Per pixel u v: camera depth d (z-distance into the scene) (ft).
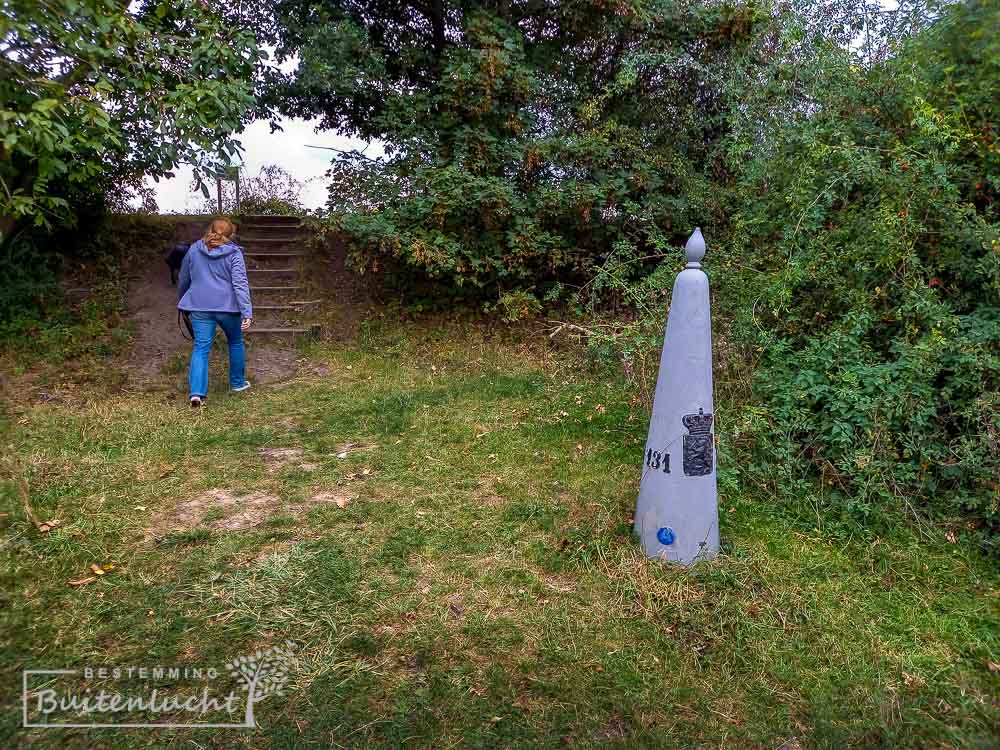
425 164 24.00
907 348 12.08
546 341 23.86
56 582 9.00
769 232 17.78
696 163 26.48
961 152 14.26
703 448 9.57
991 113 14.39
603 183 23.82
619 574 9.55
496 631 8.33
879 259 13.38
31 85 12.48
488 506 11.77
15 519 10.53
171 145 16.10
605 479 12.85
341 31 25.05
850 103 17.12
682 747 6.61
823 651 8.12
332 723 6.77
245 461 13.75
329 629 8.27
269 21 26.37
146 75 15.49
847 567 9.95
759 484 12.02
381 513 11.47
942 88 14.71
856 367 12.23
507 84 24.79
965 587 9.53
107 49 13.89
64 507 11.15
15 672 7.30
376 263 24.70
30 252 25.67
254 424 16.12
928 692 7.47
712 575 9.46
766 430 12.73
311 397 18.37
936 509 11.17
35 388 18.19
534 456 14.08
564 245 24.82
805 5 20.30
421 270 26.30
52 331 22.13
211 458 13.82
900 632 8.52
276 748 6.44
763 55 22.07
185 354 22.11
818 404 13.08
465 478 13.01
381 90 26.02
